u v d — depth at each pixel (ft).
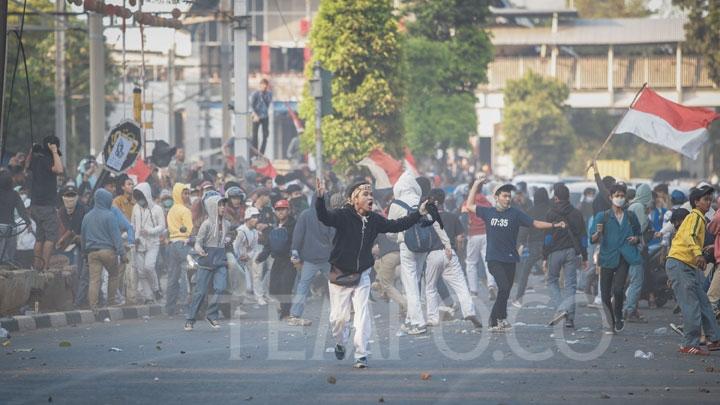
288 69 490.49
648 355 98.99
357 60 279.90
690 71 507.71
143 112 216.74
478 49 378.94
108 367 90.43
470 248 158.51
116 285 138.51
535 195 153.79
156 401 74.79
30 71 301.84
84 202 152.97
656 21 519.60
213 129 485.15
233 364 92.84
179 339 110.63
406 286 115.24
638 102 147.43
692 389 81.30
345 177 266.16
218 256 120.47
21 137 298.76
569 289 121.29
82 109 358.23
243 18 211.00
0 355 97.86
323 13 281.33
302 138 290.56
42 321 124.36
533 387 81.51
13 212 134.21
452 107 373.40
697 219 102.12
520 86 502.79
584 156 560.20
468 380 84.69
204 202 129.39
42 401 74.64
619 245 115.75
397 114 286.05
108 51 307.58
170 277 138.00
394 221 92.38
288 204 130.11
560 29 535.19
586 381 84.64
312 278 124.77
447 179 338.13
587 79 526.57
